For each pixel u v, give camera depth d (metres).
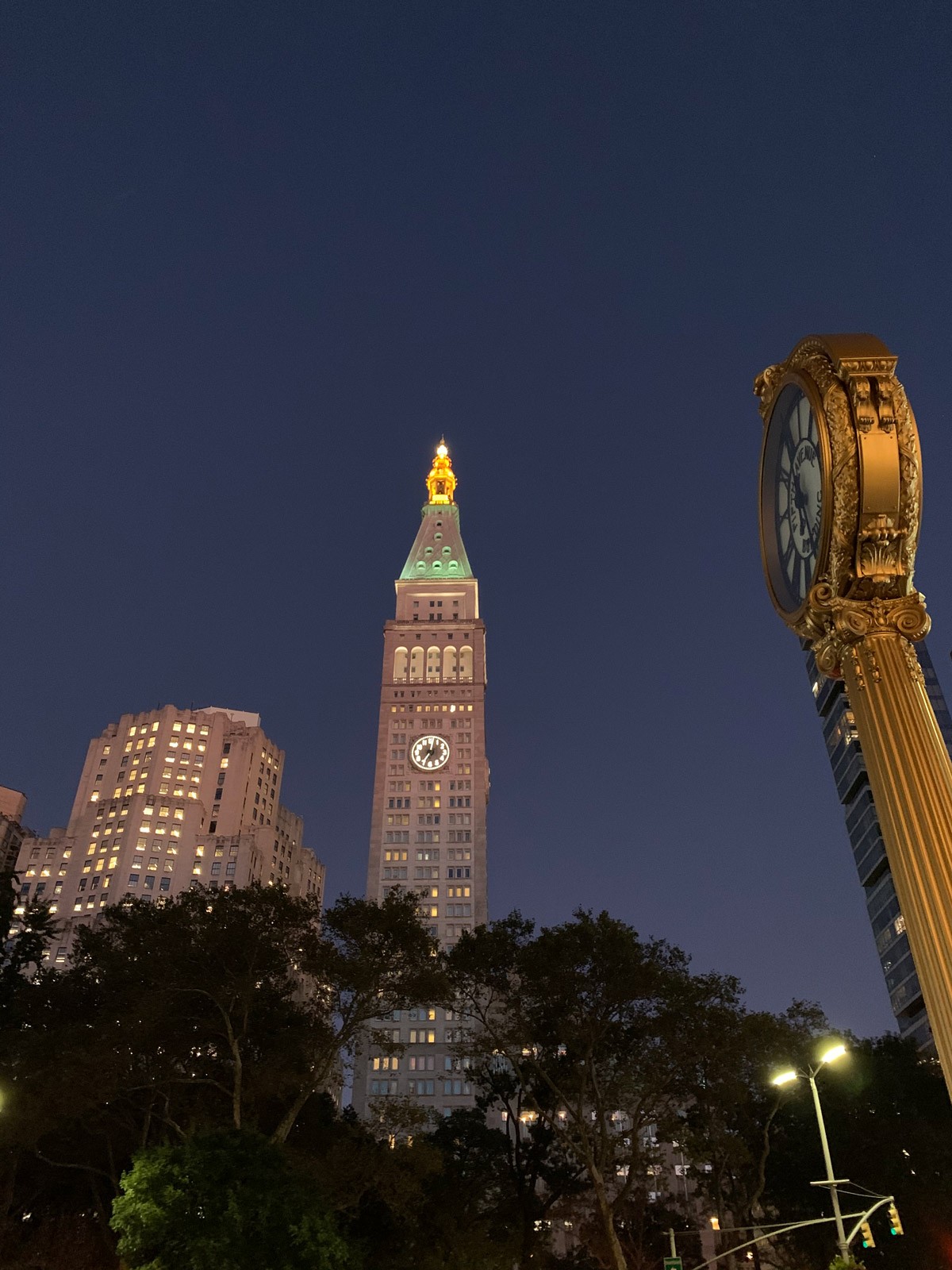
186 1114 54.19
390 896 55.72
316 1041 53.72
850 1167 64.12
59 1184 60.53
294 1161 47.84
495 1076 71.12
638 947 58.59
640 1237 69.62
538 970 57.44
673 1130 58.22
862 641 16.02
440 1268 57.47
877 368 16.34
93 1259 54.47
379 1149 51.19
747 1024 58.50
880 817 14.82
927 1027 138.25
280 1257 36.59
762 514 19.84
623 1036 60.16
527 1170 67.69
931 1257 60.22
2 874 64.69
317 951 52.94
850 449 16.00
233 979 52.34
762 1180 63.88
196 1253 34.91
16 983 62.09
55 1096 47.12
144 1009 50.47
